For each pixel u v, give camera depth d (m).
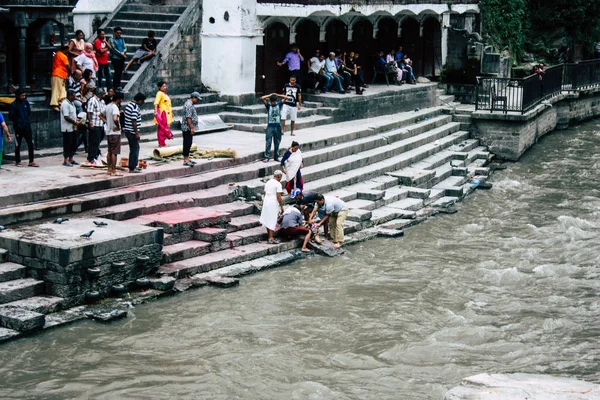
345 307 22.11
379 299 22.81
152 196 25.72
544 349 20.02
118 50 33.84
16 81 29.52
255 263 24.47
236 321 20.78
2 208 22.64
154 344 19.28
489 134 42.97
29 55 29.55
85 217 23.38
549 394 14.47
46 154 28.31
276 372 18.36
